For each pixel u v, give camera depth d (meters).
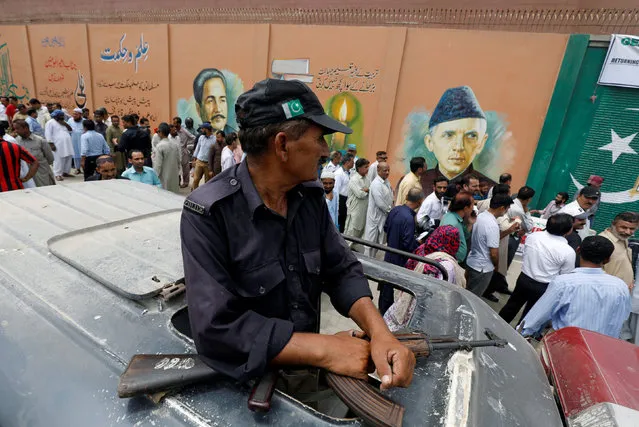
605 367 1.17
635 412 0.99
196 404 0.83
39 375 0.92
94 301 1.12
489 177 6.63
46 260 1.30
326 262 1.16
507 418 0.90
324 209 1.11
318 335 0.86
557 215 3.25
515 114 6.22
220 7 9.05
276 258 0.95
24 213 1.68
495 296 4.50
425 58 6.77
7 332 1.03
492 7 6.27
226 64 9.12
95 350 0.97
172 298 1.13
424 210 4.43
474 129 6.59
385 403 0.80
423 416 0.83
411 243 3.33
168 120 10.47
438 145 6.95
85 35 11.44
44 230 1.51
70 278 1.22
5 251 1.35
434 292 1.42
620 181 5.82
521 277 3.43
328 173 4.17
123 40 10.73
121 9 10.78
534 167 6.21
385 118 7.26
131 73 10.84
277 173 0.91
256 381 0.83
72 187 2.11
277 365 0.83
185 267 0.86
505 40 6.11
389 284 1.50
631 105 5.53
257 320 0.84
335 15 7.65
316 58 7.86
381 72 7.19
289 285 1.00
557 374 1.24
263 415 0.80
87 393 0.87
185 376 0.83
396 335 1.01
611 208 5.95
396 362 0.80
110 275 1.18
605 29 5.58
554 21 5.87
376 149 7.49
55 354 0.97
